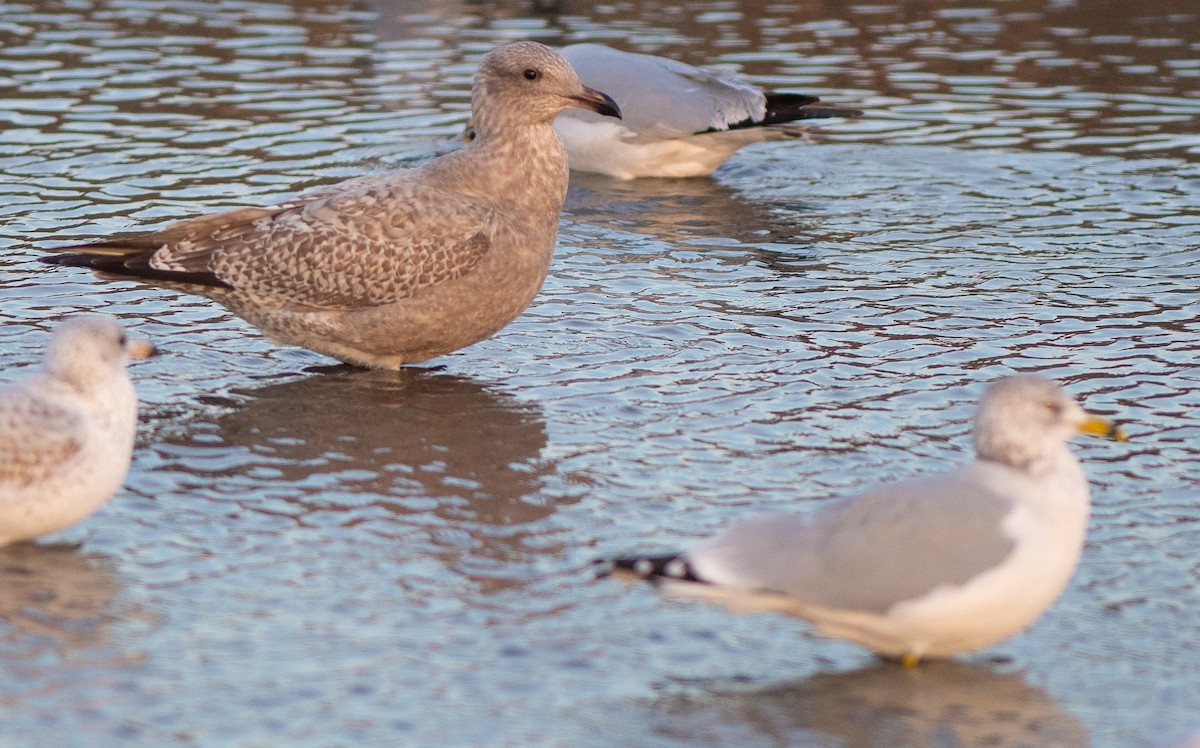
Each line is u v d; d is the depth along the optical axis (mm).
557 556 10141
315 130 20141
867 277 16000
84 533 10305
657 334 14406
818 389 13102
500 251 13031
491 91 13258
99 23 24766
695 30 24812
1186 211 17922
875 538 8531
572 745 7992
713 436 12156
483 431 12227
